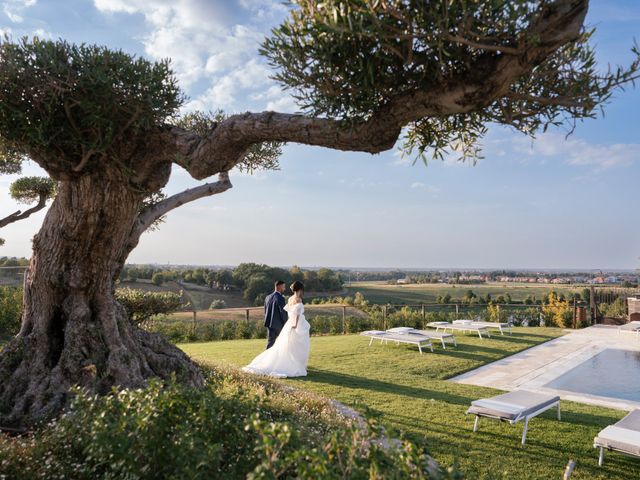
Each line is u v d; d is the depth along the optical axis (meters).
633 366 10.48
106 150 4.98
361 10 2.89
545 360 11.16
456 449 5.16
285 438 2.37
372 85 3.49
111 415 3.23
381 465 2.34
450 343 13.48
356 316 18.84
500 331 16.14
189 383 6.13
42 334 5.49
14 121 4.61
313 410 5.94
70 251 5.50
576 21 2.93
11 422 4.72
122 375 5.37
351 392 7.70
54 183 9.51
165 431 3.00
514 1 2.82
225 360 10.36
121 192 5.31
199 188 7.45
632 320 17.38
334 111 3.78
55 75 4.48
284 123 4.25
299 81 3.58
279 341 9.33
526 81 3.66
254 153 8.89
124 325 6.07
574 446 5.36
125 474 2.87
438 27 2.92
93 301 5.73
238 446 3.10
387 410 6.65
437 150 4.86
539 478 4.46
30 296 5.68
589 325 17.97
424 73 3.39
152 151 5.26
